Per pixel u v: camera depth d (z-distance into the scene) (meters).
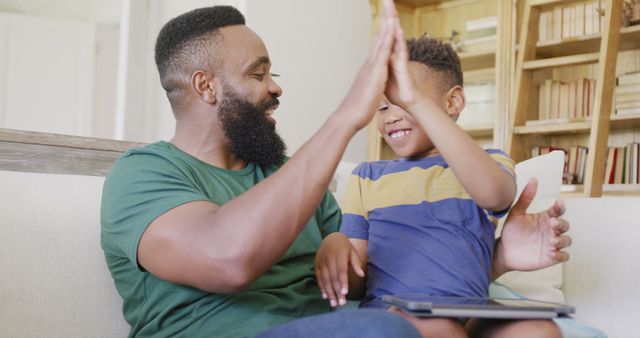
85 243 1.25
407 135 1.29
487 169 1.08
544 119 3.83
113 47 4.94
